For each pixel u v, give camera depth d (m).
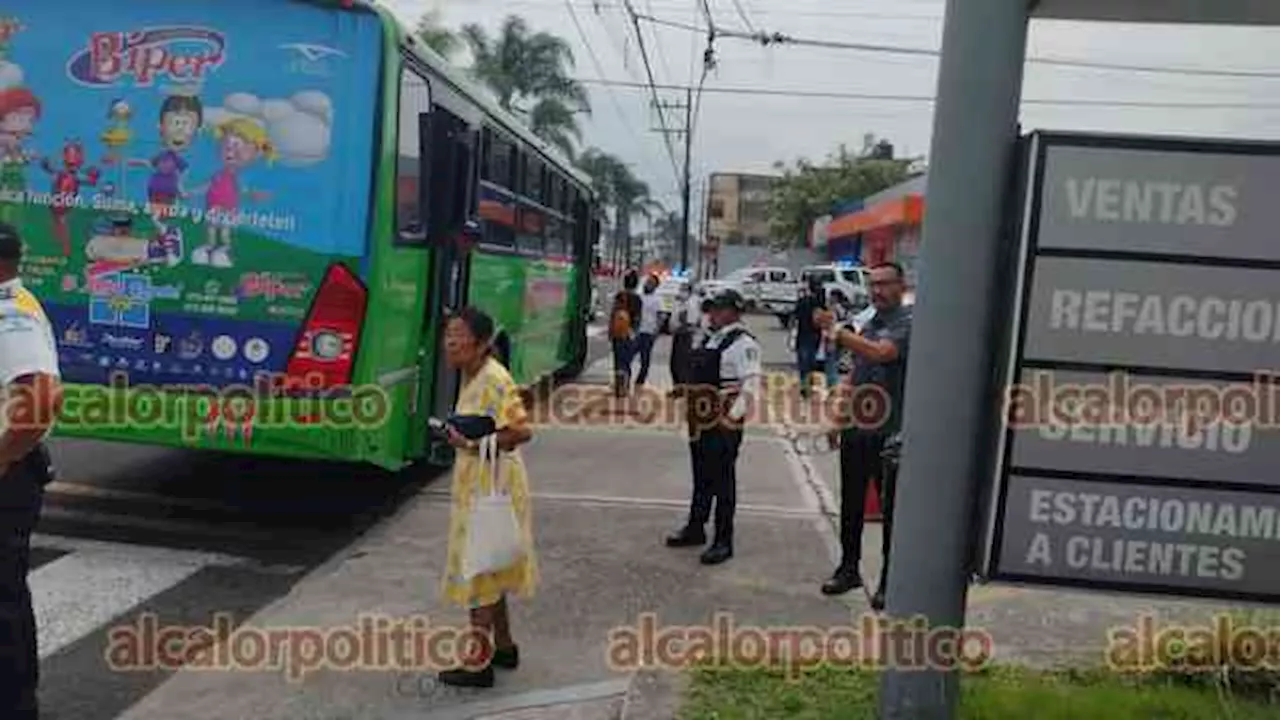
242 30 7.20
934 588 4.18
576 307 18.83
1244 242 3.98
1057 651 5.66
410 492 9.49
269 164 7.19
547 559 7.60
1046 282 4.05
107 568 6.96
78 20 7.26
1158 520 4.12
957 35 3.99
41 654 5.56
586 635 6.09
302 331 7.21
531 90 37.84
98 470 9.48
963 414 4.10
